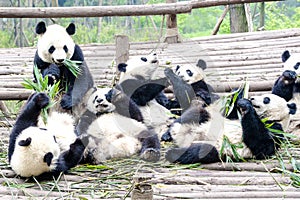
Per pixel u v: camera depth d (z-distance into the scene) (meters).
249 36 10.59
